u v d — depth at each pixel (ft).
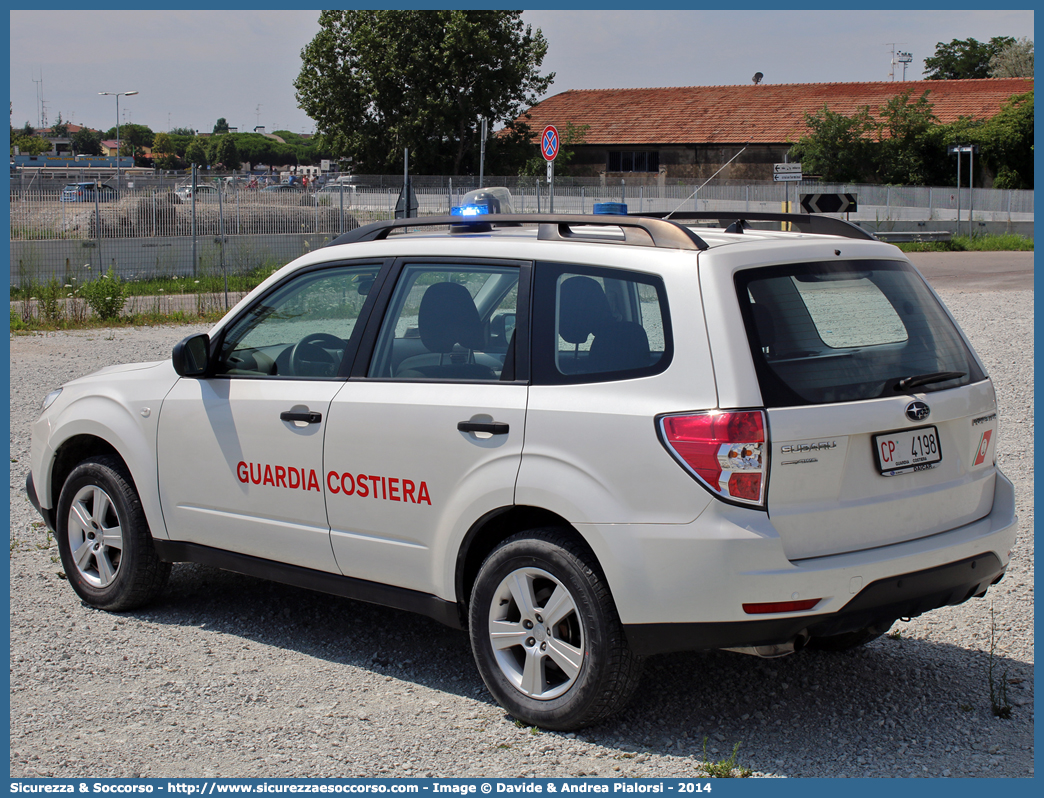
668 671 13.91
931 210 124.98
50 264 67.51
